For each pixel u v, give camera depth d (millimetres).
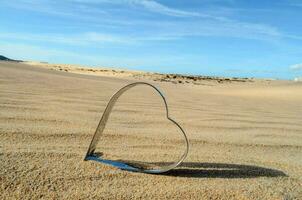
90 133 3615
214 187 2400
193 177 2572
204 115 5754
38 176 2330
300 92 16344
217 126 4766
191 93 11883
